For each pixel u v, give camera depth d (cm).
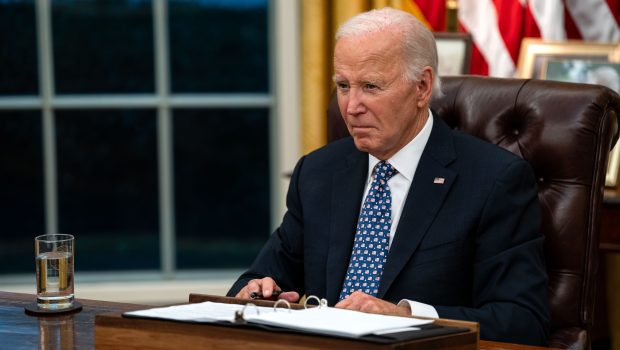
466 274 409
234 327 300
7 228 1197
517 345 348
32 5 1081
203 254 1319
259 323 300
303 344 288
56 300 383
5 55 1082
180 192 1311
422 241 410
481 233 405
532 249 405
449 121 471
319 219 443
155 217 1247
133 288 913
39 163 1180
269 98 925
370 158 440
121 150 1213
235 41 1232
